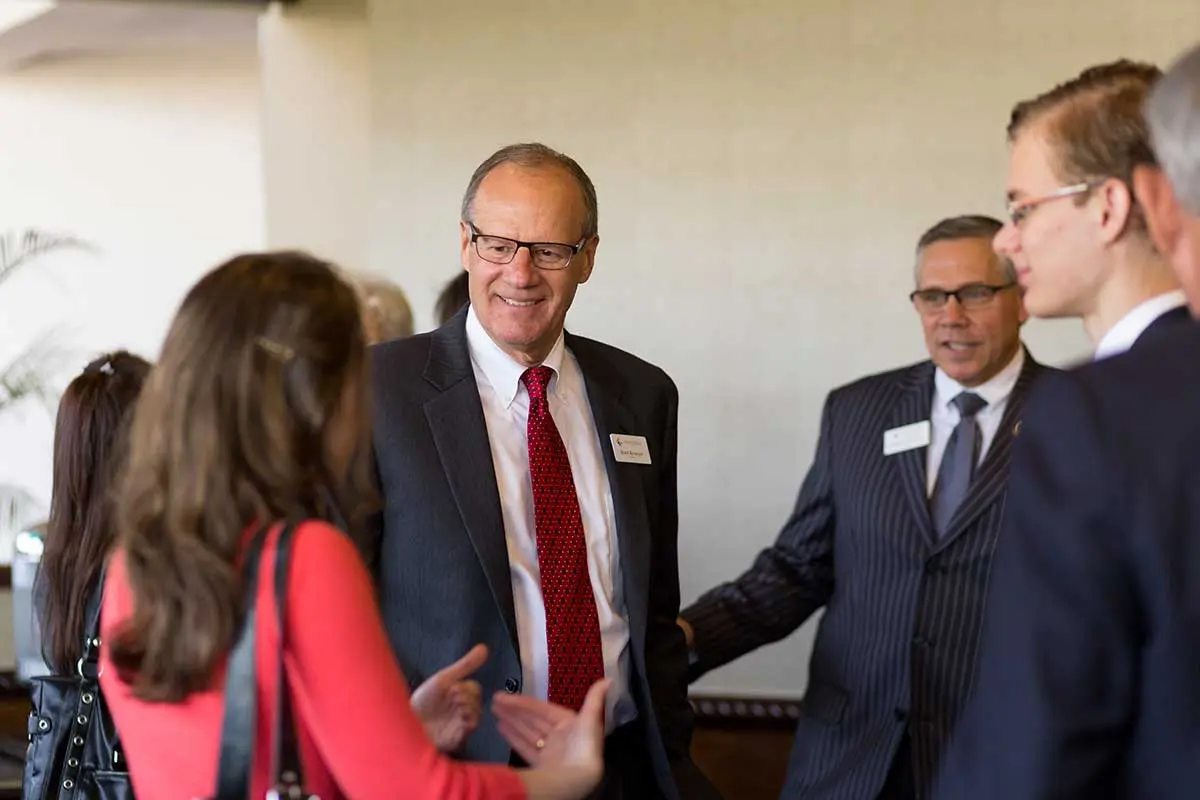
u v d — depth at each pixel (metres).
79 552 2.79
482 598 2.71
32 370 8.72
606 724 2.82
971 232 3.33
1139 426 1.49
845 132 5.46
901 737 3.16
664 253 5.58
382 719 1.71
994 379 3.36
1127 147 1.85
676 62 5.55
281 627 1.69
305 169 6.50
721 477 5.58
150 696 1.71
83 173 9.18
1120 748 1.47
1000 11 5.34
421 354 2.90
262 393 1.73
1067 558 1.48
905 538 3.26
